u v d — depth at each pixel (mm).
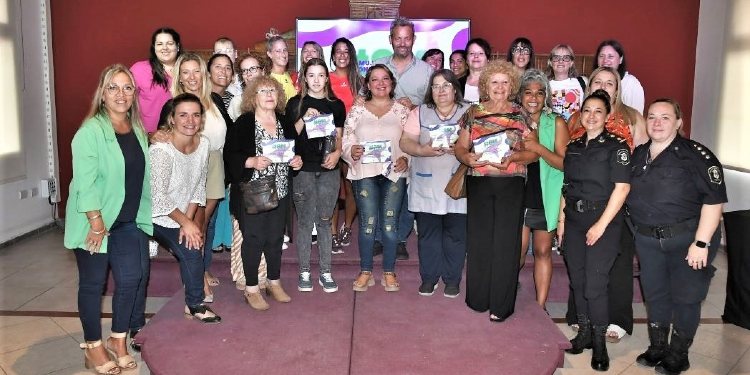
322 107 4117
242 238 4176
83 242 3398
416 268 4902
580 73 8133
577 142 3713
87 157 3287
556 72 5297
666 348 3918
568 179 3740
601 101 3584
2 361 3939
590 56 8086
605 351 3859
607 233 3664
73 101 7996
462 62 5891
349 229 5309
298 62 7918
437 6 8086
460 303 4312
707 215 3504
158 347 3598
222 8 7992
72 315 4789
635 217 3742
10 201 6996
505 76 3723
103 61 7977
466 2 8078
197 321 3965
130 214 3551
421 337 3760
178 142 3652
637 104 5309
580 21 8125
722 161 7383
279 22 8023
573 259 3822
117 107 3389
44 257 6496
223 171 4207
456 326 3922
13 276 5824
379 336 3766
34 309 4926
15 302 5094
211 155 4129
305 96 4133
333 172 4277
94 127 3334
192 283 3916
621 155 3535
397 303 4297
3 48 6797
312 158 4129
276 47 5312
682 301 3715
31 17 7438
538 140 3936
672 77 8156
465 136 3889
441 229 4367
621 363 3971
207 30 8023
